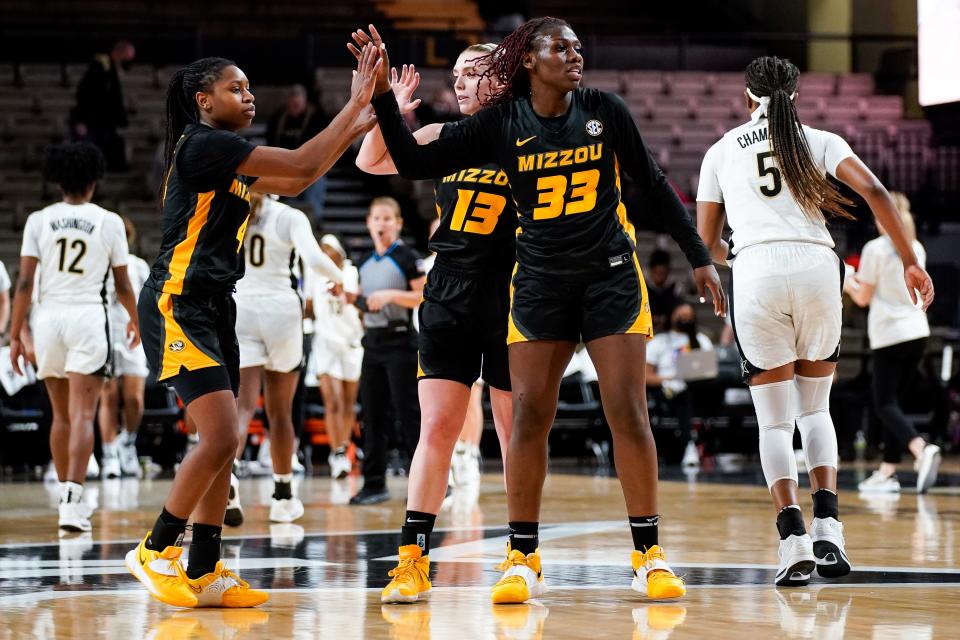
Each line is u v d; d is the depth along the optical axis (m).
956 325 33.09
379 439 15.09
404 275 14.52
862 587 7.90
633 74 40.03
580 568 8.91
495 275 7.95
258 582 8.27
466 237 7.89
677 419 24.44
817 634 6.19
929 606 7.11
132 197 32.41
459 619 6.73
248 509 14.34
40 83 37.69
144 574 7.22
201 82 7.48
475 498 15.87
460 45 42.75
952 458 25.14
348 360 20.19
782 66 8.59
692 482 18.92
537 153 7.34
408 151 7.38
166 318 7.39
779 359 8.36
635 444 7.42
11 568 9.09
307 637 6.18
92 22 43.72
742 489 17.19
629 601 7.36
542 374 7.45
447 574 8.68
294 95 32.50
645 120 38.06
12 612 7.05
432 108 33.06
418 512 7.62
